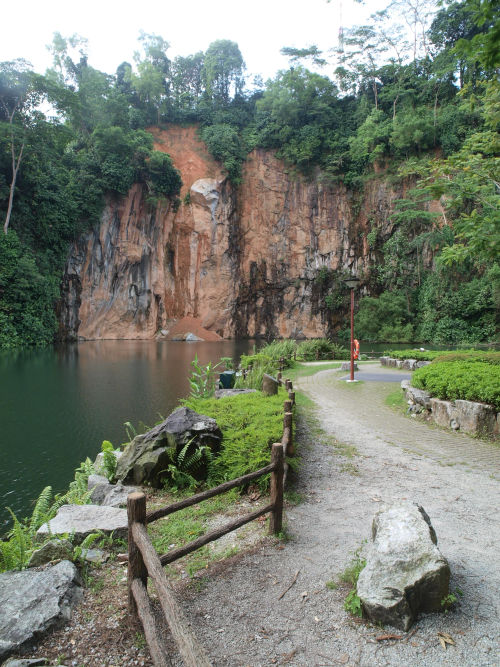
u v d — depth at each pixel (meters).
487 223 7.63
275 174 52.72
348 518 4.24
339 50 53.53
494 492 4.99
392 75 51.78
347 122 52.94
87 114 45.94
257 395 8.11
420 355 18.75
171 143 54.28
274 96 52.44
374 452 6.66
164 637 2.55
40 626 2.52
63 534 3.58
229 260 51.94
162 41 58.38
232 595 2.96
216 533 3.09
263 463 4.83
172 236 50.22
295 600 2.89
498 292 37.00
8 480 7.52
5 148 35.78
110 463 5.53
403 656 2.38
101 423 11.07
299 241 51.81
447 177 8.91
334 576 3.17
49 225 38.69
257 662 2.35
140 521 2.72
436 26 48.75
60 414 11.96
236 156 52.62
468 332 40.09
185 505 2.98
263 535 3.84
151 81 52.81
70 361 24.77
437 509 4.49
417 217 45.03
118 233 44.38
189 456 5.02
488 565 3.34
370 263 48.69
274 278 52.12
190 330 48.97
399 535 2.95
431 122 45.09
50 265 38.75
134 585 2.58
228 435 5.46
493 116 8.88
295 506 4.55
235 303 52.31
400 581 2.67
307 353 23.95
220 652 2.42
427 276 44.84
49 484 7.35
